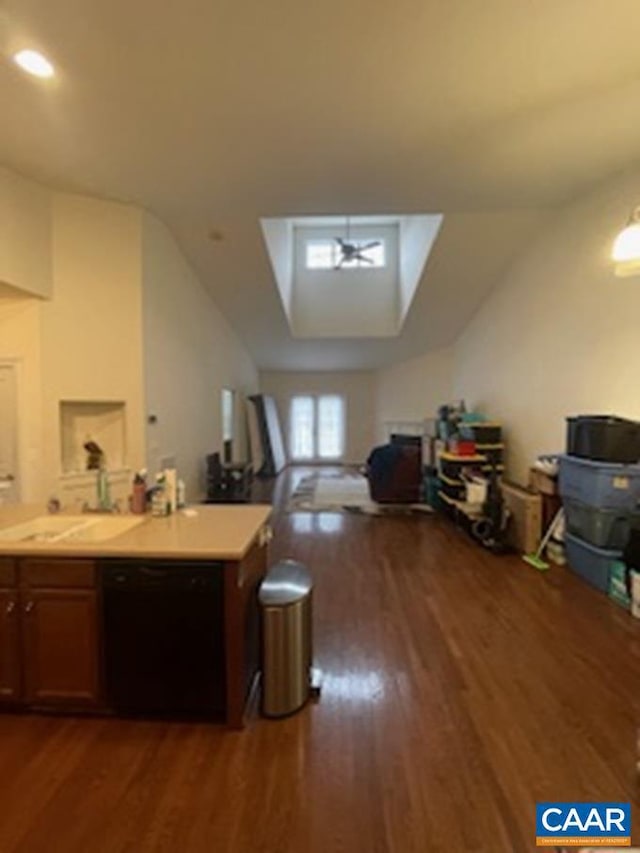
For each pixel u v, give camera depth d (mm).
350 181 4312
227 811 1786
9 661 2285
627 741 2164
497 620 3373
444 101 3062
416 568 4434
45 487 4582
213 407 7504
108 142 3598
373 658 2877
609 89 2934
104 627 2242
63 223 4594
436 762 2037
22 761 2039
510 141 3584
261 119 3279
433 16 2352
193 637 2217
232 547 2209
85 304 4727
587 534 4023
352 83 2881
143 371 4984
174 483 2939
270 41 2525
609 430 3775
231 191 4547
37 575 2246
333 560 4660
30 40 2506
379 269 8789
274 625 2311
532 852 1625
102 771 1984
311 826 1725
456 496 6074
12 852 1624
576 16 2344
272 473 9594
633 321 3914
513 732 2225
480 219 5398
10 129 3410
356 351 9789
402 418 10375
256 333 8883
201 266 6441
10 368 4562
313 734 2215
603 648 2988
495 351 6930
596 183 4344
